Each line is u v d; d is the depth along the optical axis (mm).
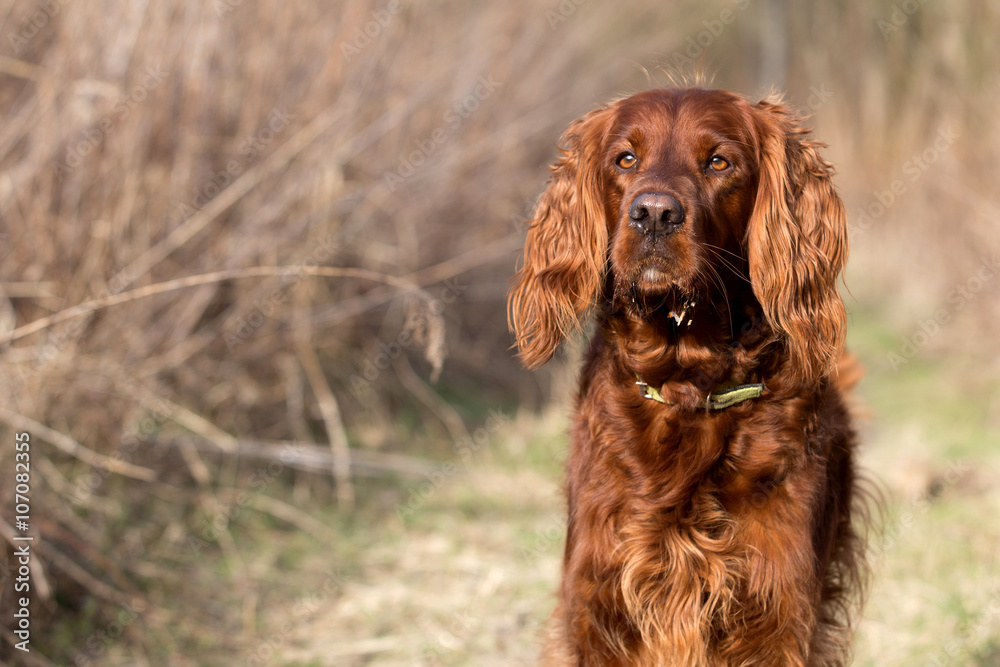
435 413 6703
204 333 5535
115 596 4016
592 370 3029
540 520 5180
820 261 2949
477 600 4316
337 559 4707
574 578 2838
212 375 5609
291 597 4340
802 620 2645
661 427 2811
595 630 2785
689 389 2795
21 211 4551
